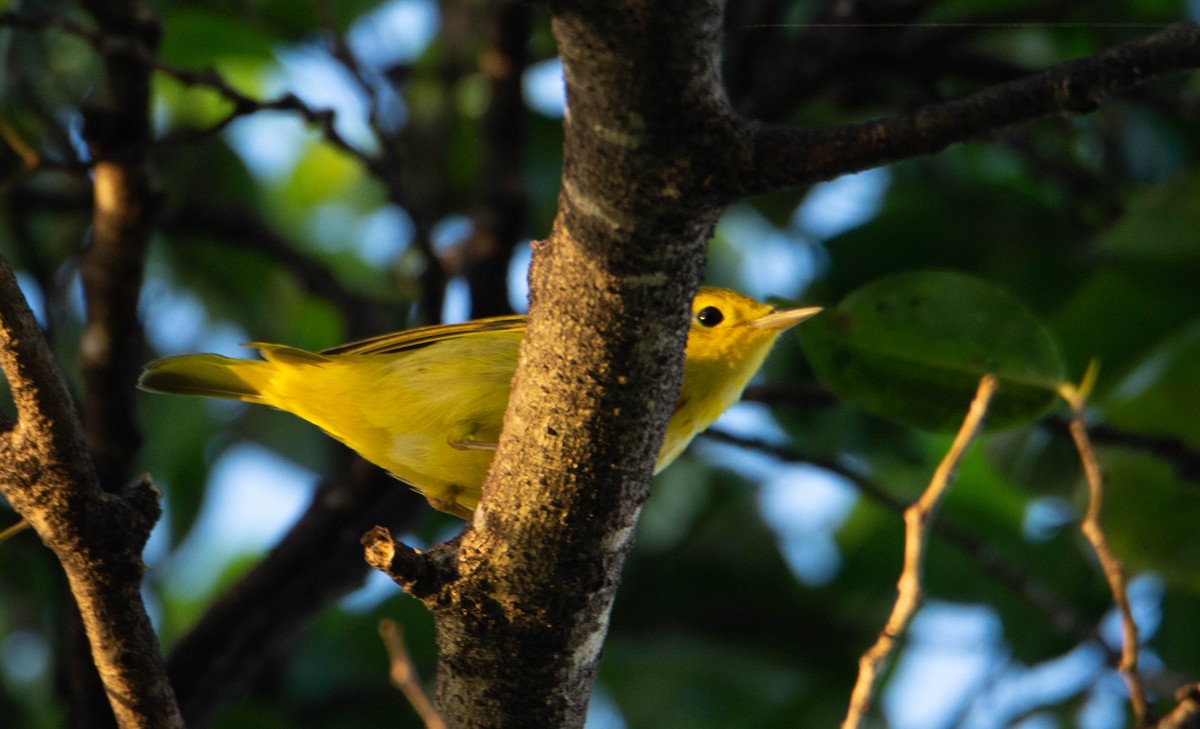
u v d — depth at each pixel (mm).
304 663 12203
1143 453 10070
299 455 13258
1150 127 12172
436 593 5445
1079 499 10180
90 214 11625
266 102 9227
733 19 11406
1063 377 7734
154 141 8734
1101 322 9992
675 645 12297
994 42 12891
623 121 4309
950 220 12453
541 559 5340
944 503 12688
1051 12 11195
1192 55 4148
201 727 10305
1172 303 9852
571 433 5043
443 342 8219
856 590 12617
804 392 10344
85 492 5059
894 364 8008
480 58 13484
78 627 9227
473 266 11180
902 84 13180
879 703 12008
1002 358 7797
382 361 8227
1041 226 12414
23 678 11477
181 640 10445
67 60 10531
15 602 11570
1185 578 10000
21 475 5012
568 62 4270
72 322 11945
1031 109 4234
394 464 8445
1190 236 9422
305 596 10578
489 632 5535
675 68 4207
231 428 13188
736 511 12781
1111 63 4184
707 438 10086
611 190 4473
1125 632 5746
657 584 12633
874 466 12852
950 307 7812
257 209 13438
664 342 4836
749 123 4375
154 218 8875
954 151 12703
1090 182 11828
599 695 12609
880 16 11289
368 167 10078
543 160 13555
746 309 8891
